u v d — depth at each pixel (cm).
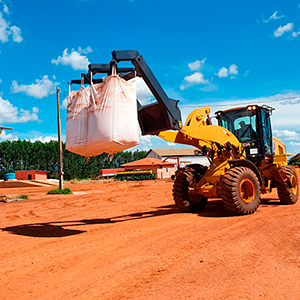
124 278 345
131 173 4084
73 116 545
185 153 5266
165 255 423
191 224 638
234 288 305
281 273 340
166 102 614
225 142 796
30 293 320
